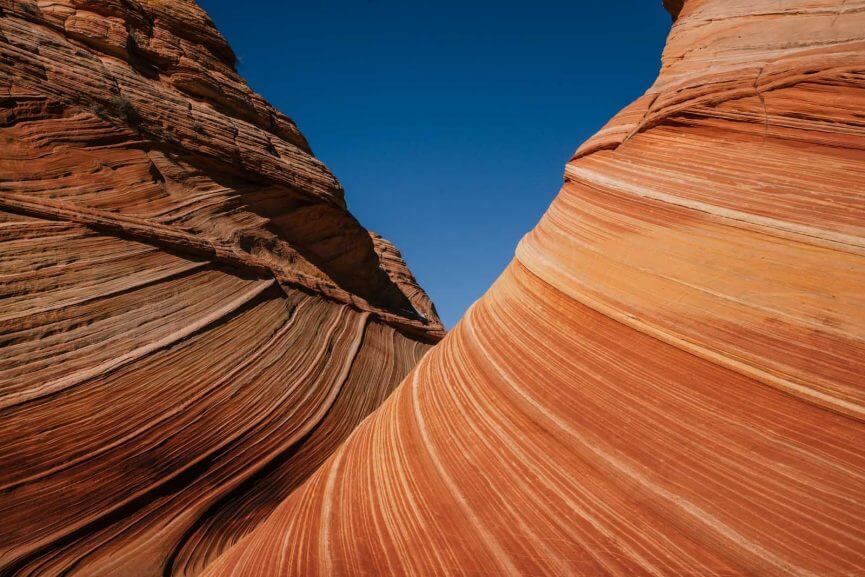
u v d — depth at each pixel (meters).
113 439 7.51
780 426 2.62
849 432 2.42
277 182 15.09
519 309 4.88
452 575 2.97
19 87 9.97
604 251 4.13
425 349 18.89
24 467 6.57
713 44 4.86
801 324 2.77
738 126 3.73
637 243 3.87
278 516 5.09
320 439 10.86
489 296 6.05
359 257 18.80
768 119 3.57
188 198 12.25
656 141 4.32
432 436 4.35
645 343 3.43
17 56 10.23
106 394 7.70
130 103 11.83
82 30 12.62
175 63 14.62
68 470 6.92
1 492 6.30
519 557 2.87
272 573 3.79
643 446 2.99
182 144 12.76
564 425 3.45
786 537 2.30
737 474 2.60
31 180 9.21
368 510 4.05
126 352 8.30
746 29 4.64
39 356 7.30
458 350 5.39
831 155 3.20
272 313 11.95
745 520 2.44
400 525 3.62
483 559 2.97
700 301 3.23
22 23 11.44
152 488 7.65
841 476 2.34
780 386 2.71
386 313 17.58
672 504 2.67
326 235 17.28
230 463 8.88
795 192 3.16
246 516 8.68
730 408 2.83
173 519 7.66
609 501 2.89
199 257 10.95
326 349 13.03
